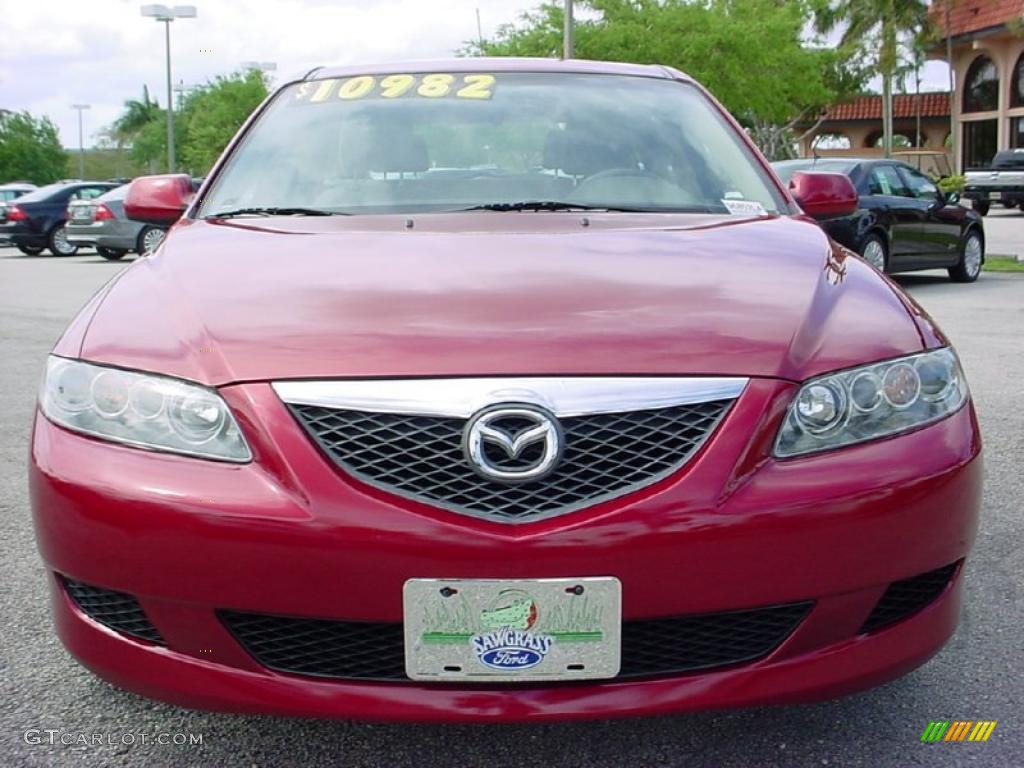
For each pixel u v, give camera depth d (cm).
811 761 226
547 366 198
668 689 199
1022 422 510
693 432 199
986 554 342
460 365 198
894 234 1096
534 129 334
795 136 5347
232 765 227
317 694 199
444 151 325
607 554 190
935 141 5272
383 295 222
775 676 202
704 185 322
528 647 192
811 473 200
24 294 1221
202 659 202
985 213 2962
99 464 204
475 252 248
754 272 242
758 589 196
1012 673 264
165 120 6481
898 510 203
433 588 190
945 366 224
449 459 194
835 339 217
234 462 198
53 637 288
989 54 4103
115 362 213
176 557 197
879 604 210
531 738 237
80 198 2070
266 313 218
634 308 216
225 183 323
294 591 193
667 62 2761
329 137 332
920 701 251
